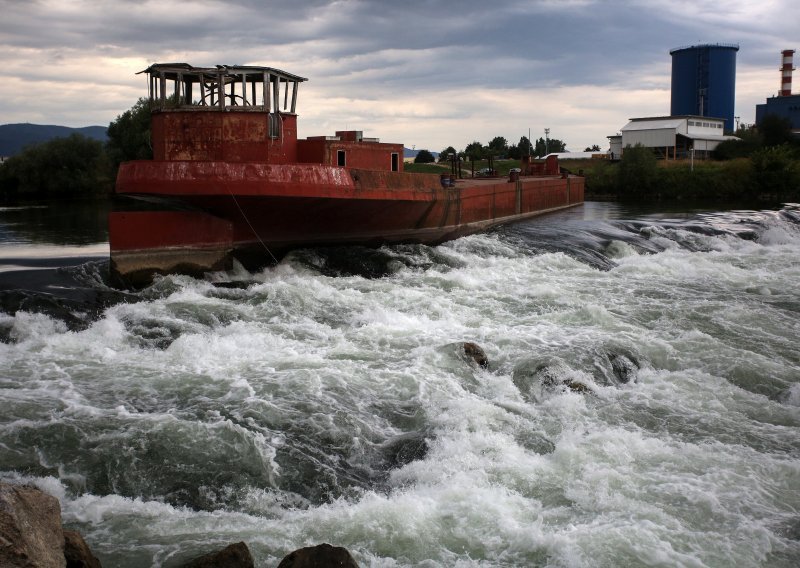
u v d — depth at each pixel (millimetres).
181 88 25688
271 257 27375
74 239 37000
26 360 15836
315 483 11516
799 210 61094
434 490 10977
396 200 28719
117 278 24281
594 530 9711
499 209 41688
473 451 12258
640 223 43406
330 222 27516
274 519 10406
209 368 15500
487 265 28609
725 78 154500
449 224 33969
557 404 14398
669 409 14445
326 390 14320
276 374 15078
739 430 13586
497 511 10211
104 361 16000
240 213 25547
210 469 11523
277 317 19953
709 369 16766
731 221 47594
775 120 108938
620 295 23922
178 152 25328
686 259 32812
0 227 43562
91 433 12211
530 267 28578
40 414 12867
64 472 11242
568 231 37375
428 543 9531
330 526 9875
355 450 12477
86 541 9469
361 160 29219
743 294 25031
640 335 18750
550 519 10188
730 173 83188
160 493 11031
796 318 21859
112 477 11242
